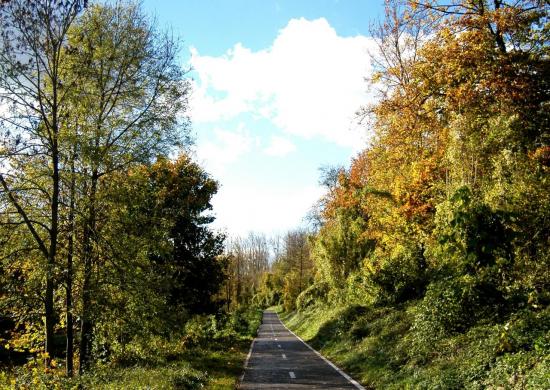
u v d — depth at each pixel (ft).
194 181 96.63
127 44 53.72
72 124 51.21
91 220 52.90
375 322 76.54
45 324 52.08
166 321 56.59
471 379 34.47
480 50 50.55
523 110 47.98
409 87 60.75
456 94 51.75
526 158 43.60
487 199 39.99
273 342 114.42
